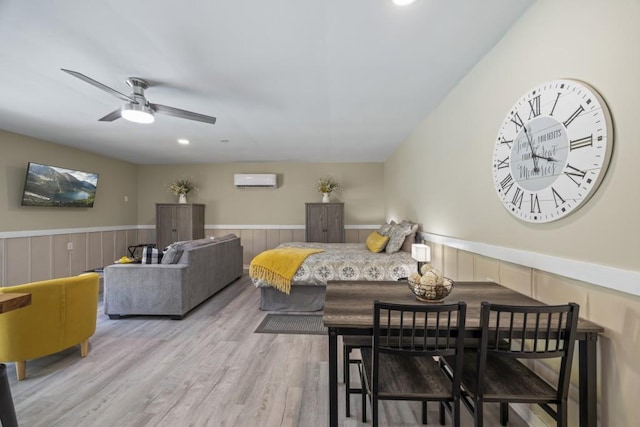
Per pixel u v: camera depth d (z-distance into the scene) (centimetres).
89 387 212
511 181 180
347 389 185
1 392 132
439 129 306
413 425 178
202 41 196
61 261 484
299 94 283
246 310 378
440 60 221
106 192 579
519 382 143
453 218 272
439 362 179
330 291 194
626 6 114
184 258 361
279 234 654
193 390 209
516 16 174
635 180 112
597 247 127
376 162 639
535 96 159
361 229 641
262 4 162
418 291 168
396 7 165
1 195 402
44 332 227
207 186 659
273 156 584
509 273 190
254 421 179
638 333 112
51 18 171
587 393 127
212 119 290
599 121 124
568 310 123
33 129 399
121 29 183
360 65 228
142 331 310
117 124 378
